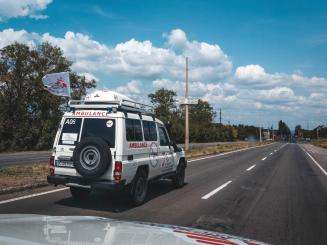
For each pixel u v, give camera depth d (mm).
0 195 10617
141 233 2771
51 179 9836
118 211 9438
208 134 104062
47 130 46750
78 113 9945
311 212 10039
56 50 53125
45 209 9148
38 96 51625
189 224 8266
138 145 10422
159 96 101125
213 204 10812
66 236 2453
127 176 9711
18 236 2305
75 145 9773
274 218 9148
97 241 2398
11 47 50188
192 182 15789
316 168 25344
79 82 55344
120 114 9664
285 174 20344
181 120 96688
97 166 9266
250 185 15328
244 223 8531
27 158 27875
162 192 12812
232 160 30359
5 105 48156
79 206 9734
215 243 2764
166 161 12344
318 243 7059
